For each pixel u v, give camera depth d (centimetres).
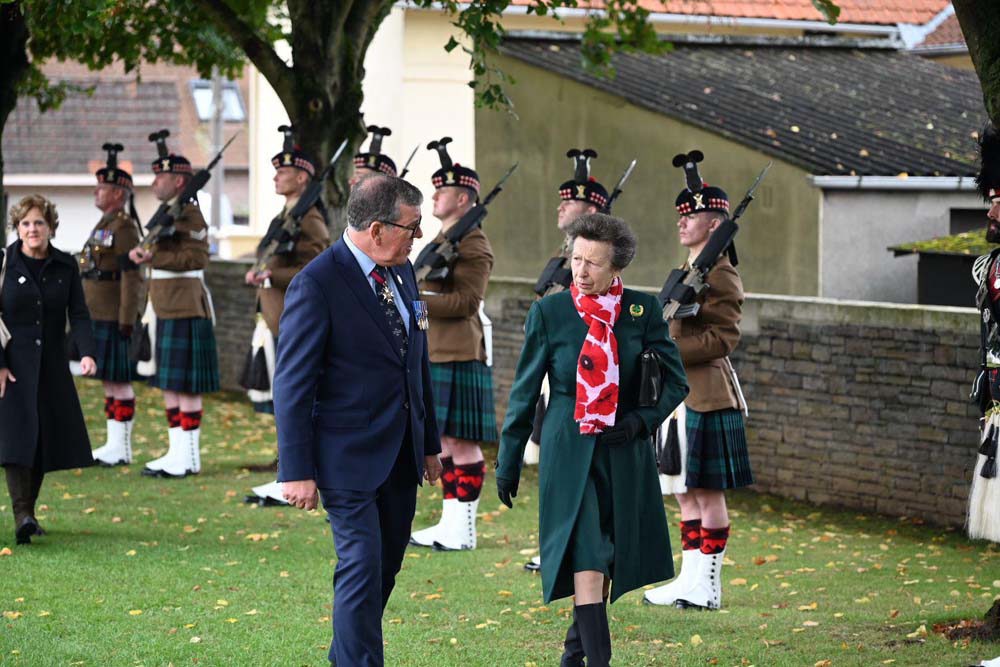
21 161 3534
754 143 1418
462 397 859
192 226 1056
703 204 726
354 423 530
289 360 525
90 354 824
